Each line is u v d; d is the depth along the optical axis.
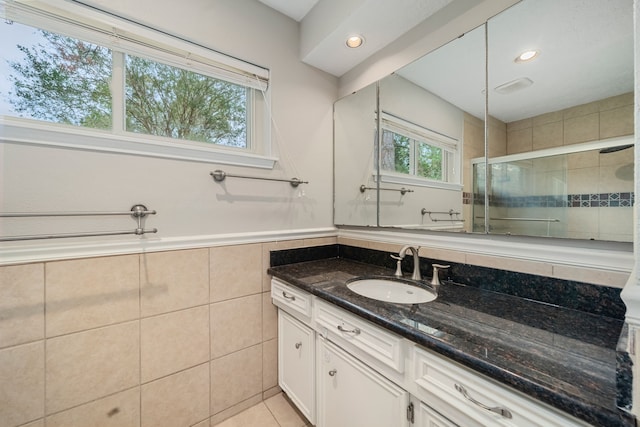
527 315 0.85
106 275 1.04
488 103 1.10
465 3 1.15
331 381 1.10
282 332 1.47
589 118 0.86
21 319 0.89
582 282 0.87
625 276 0.79
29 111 0.96
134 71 1.17
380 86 1.55
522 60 1.01
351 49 1.53
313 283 1.21
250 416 1.38
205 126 1.36
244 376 1.42
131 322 1.10
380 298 1.31
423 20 1.30
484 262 1.13
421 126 1.35
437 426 0.71
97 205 1.02
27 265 0.90
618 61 0.81
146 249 1.12
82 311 1.00
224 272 1.34
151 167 1.14
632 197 0.79
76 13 0.99
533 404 0.54
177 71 1.28
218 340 1.33
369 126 1.62
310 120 1.69
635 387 0.42
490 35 1.08
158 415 1.17
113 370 1.06
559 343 0.67
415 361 0.77
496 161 1.09
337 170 1.81
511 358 0.60
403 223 1.45
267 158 1.46
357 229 1.70
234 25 1.37
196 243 1.25
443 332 0.73
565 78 0.91
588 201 0.86
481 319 0.82
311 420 1.22
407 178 1.43
